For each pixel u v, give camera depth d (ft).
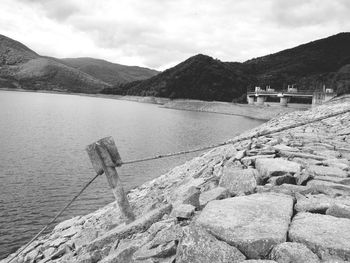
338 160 28.45
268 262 11.62
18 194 80.07
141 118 327.88
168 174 61.52
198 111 510.17
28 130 199.00
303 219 14.84
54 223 63.62
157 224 18.76
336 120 69.72
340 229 13.58
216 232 14.05
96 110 425.69
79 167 107.04
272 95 465.47
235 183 21.86
